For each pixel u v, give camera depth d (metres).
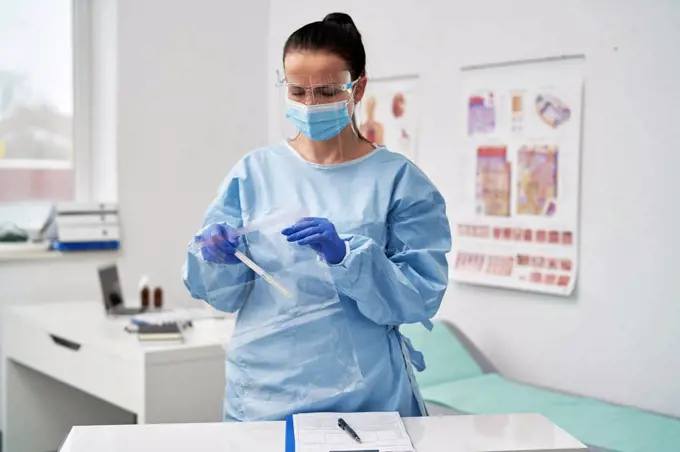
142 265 3.95
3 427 3.45
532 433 1.58
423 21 3.43
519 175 3.10
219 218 1.76
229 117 4.17
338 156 1.75
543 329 3.06
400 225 1.69
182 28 4.00
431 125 3.41
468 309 3.32
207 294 1.70
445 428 1.61
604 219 2.87
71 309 3.36
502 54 3.14
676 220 2.67
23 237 3.79
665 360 2.72
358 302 1.59
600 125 2.86
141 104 3.90
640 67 2.74
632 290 2.80
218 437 1.55
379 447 1.48
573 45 2.92
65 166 3.96
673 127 2.67
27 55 3.84
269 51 4.26
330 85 1.64
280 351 1.66
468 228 3.28
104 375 2.77
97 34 3.95
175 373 2.62
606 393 2.88
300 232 1.51
